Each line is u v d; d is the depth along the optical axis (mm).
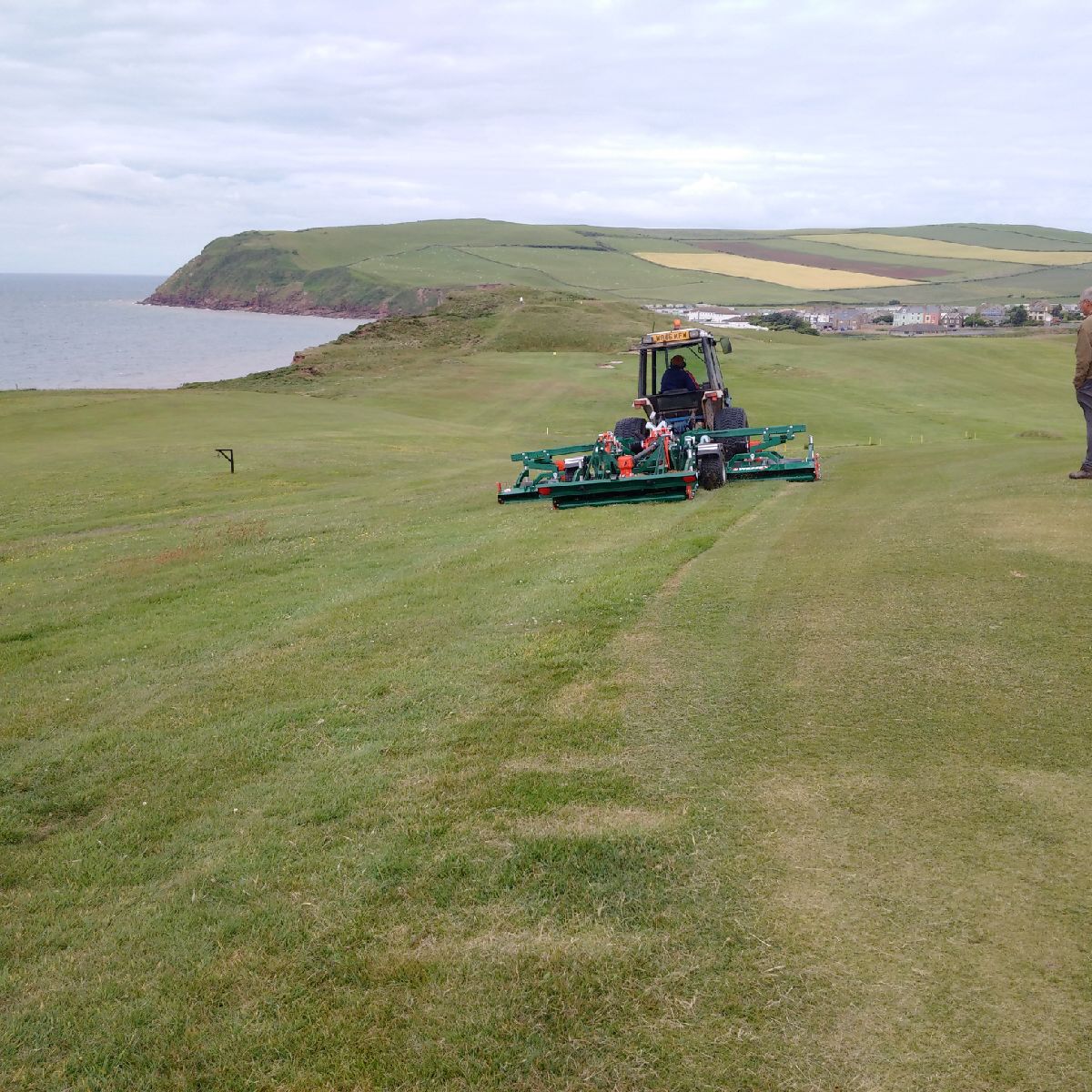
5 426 34094
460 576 9492
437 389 46719
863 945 3139
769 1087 2641
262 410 37750
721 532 9852
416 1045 2973
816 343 67000
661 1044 2842
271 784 5004
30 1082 3051
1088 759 4137
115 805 5047
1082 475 10242
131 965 3570
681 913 3414
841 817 3896
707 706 5156
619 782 4445
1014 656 5320
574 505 13406
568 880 3697
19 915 4035
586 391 44781
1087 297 9914
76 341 144250
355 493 20047
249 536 14594
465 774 4727
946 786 4043
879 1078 2627
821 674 5391
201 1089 2932
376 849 4125
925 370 51719
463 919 3551
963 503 9797
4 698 7301
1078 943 3041
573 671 5988
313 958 3449
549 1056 2852
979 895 3322
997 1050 2670
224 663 7465
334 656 7215
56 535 18359
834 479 13289
